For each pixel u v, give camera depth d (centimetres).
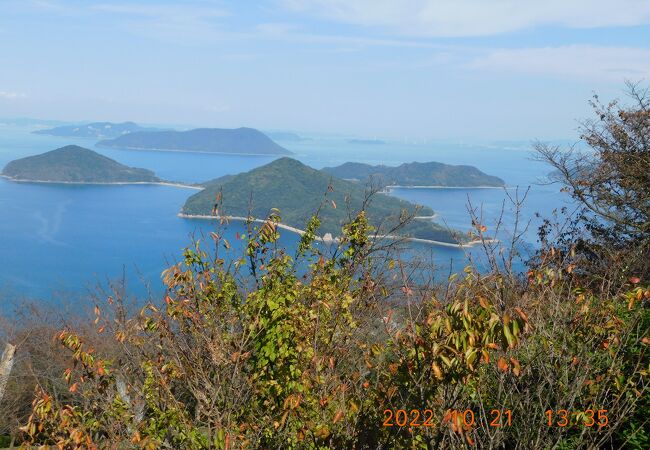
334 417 456
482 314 353
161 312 537
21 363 1552
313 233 612
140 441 491
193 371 523
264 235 559
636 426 503
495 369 446
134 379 544
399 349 427
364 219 611
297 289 551
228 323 536
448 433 409
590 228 1302
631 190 1366
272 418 508
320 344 526
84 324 1697
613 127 1472
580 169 1420
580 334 451
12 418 1587
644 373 462
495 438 417
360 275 579
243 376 520
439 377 360
